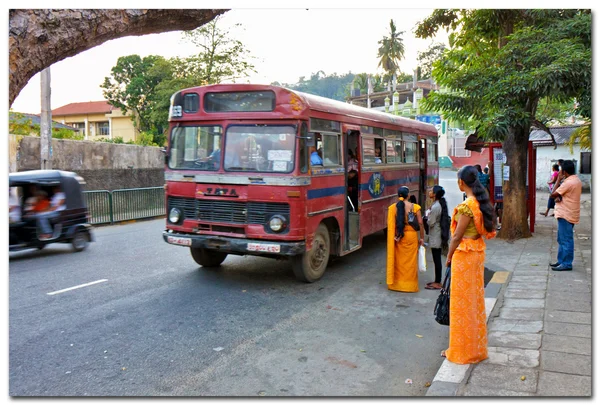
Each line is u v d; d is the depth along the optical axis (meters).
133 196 16.58
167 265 9.23
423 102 11.34
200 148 7.83
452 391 3.94
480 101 10.31
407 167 11.71
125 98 39.62
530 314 5.81
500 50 10.20
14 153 14.57
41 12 2.91
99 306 6.68
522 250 9.87
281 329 5.81
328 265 9.22
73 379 4.48
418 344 5.36
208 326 5.91
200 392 4.23
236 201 7.45
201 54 27.20
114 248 11.09
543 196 22.27
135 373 4.62
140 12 3.37
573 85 9.09
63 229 10.31
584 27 9.88
